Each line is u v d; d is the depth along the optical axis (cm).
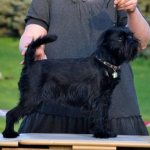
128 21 638
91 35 643
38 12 656
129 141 525
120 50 561
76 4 648
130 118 641
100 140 529
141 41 636
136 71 2123
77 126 629
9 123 561
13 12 2362
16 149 532
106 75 563
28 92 569
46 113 637
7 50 2266
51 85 571
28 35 643
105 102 565
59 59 584
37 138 546
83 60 576
